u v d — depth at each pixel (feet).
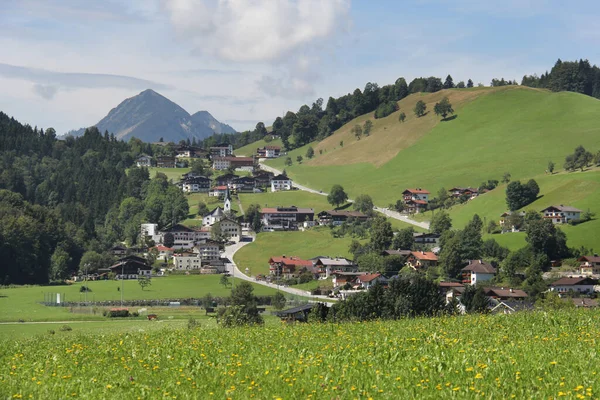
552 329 123.44
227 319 280.51
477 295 283.18
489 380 81.66
